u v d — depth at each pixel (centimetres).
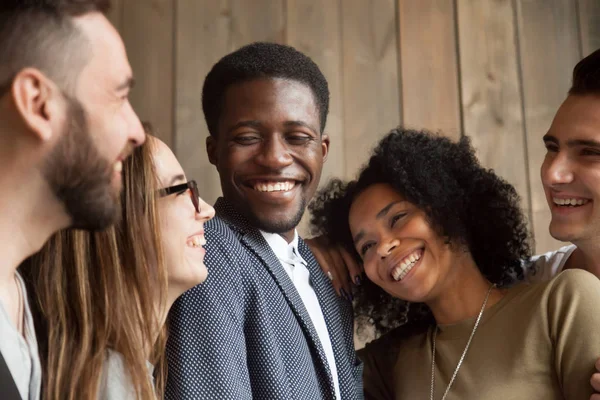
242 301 126
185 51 230
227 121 139
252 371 124
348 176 232
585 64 145
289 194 138
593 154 142
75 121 83
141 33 229
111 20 228
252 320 126
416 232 149
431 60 240
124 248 109
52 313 102
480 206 159
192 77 230
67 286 104
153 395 104
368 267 153
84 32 84
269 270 133
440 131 207
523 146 241
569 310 139
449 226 150
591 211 144
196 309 119
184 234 116
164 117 228
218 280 124
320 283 150
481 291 153
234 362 117
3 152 82
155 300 111
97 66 85
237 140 138
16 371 88
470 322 150
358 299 169
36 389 92
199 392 114
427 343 155
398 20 240
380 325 173
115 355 103
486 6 245
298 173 139
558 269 162
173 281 115
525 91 243
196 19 232
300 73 142
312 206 172
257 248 135
